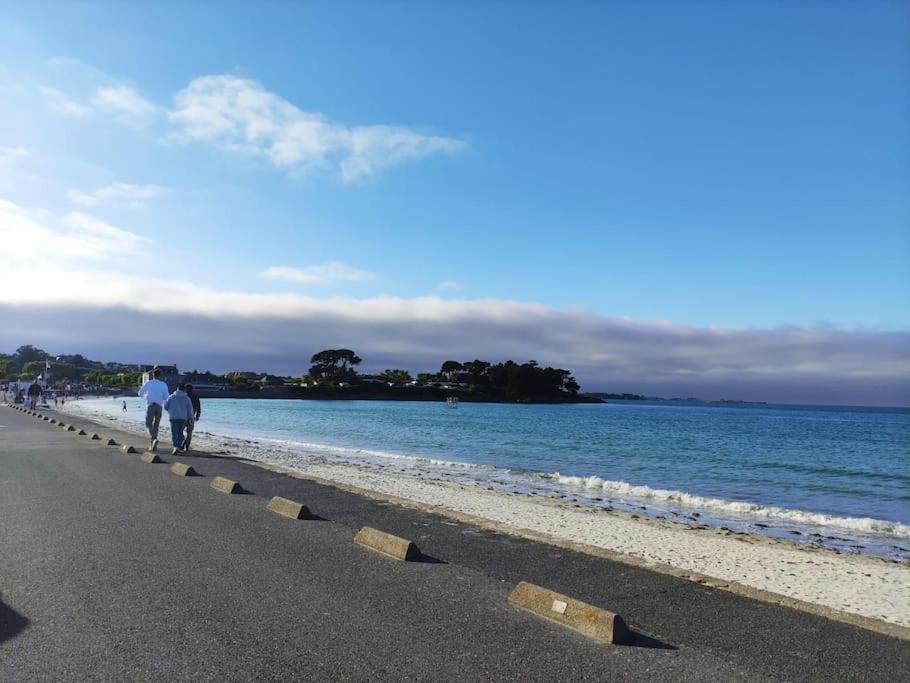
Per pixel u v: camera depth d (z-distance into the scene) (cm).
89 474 1210
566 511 1200
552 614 486
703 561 823
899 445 4238
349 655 406
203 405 11188
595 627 453
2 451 1602
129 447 1638
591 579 596
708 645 443
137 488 1057
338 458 2225
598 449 3197
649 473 2259
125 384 17112
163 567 593
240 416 6831
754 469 2467
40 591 518
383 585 558
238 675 373
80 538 699
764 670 402
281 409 9825
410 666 392
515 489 1595
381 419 6706
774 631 473
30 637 424
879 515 1505
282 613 480
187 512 862
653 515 1289
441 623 469
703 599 545
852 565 849
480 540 749
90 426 2653
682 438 4434
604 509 1298
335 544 702
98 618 461
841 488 1978
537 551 702
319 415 7456
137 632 436
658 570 631
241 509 895
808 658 423
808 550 962
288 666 387
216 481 1094
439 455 2702
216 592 525
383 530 788
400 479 1652
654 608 518
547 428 5431
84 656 395
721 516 1322
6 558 613
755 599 550
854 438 5112
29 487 1045
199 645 416
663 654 424
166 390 1706
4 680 359
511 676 382
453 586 561
